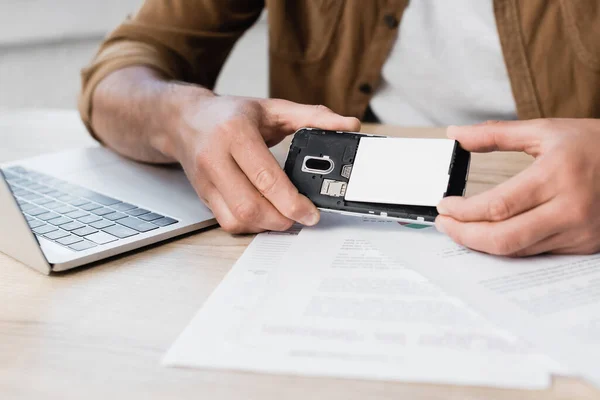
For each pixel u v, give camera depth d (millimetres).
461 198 467
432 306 389
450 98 970
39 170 713
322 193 520
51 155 774
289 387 326
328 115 569
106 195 625
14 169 722
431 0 948
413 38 962
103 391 330
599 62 857
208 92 666
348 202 508
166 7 945
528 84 902
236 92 2006
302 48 1035
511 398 309
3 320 409
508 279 420
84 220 558
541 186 445
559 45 875
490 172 684
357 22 979
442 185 489
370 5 967
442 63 954
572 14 855
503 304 385
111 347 371
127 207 590
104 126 759
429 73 964
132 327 393
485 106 949
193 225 548
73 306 425
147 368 348
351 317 381
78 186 656
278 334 368
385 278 429
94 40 1973
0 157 793
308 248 489
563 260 451
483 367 330
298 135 562
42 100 2061
